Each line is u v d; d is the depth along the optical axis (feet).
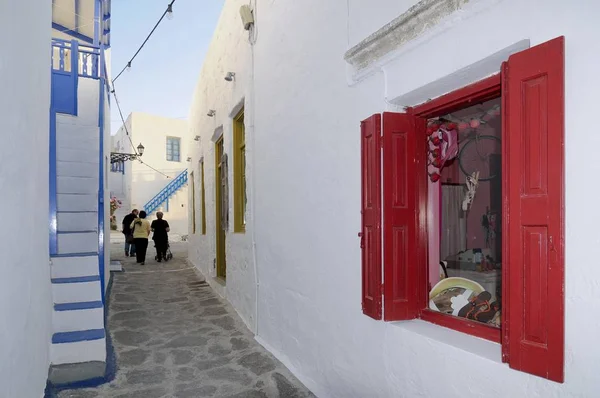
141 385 11.90
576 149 5.04
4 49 7.56
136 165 76.95
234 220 20.75
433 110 8.09
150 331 16.89
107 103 28.78
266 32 15.12
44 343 11.51
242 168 20.68
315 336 11.34
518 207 5.60
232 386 11.81
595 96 4.86
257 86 16.21
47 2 13.23
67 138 21.24
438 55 7.07
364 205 8.75
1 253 7.23
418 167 8.51
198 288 26.00
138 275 31.17
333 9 10.36
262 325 15.56
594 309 4.84
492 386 6.05
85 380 11.89
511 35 5.82
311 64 11.52
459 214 8.92
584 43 4.97
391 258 8.22
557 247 5.16
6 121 7.72
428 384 7.22
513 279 5.65
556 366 5.14
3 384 7.21
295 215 12.61
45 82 12.75
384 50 8.30
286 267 13.29
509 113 5.75
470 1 6.31
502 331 5.97
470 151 8.98
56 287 14.43
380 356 8.53
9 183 7.88
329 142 10.59
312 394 11.27
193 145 37.96
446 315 7.91
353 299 9.54
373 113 8.84
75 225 19.60
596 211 4.84
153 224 39.93
